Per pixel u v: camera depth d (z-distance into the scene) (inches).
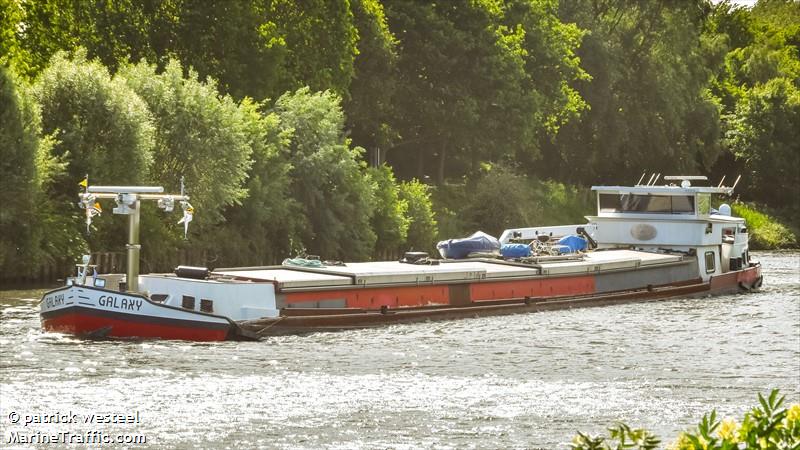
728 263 7071.9
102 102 7199.8
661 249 6761.8
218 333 4222.4
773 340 4731.8
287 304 4507.9
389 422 2955.2
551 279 5664.4
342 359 3927.2
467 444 2738.7
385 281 4852.4
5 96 6653.5
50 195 7150.6
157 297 4424.2
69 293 4116.6
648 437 1387.8
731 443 1321.4
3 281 6811.0
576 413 3115.2
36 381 3368.6
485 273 5280.5
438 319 5032.0
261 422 2923.2
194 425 2874.0
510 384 3526.1
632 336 4756.4
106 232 7332.7
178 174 7716.5
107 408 3043.8
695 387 3560.5
